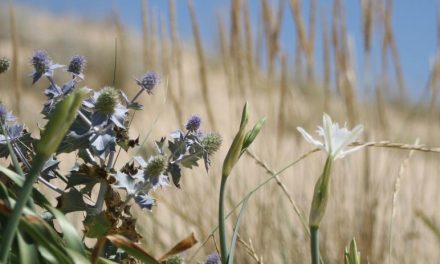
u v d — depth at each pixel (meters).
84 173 1.28
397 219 3.52
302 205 3.46
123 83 10.82
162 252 2.89
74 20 14.62
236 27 3.82
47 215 1.30
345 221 3.28
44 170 1.29
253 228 3.29
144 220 3.06
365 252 3.16
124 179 1.27
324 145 1.10
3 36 13.45
